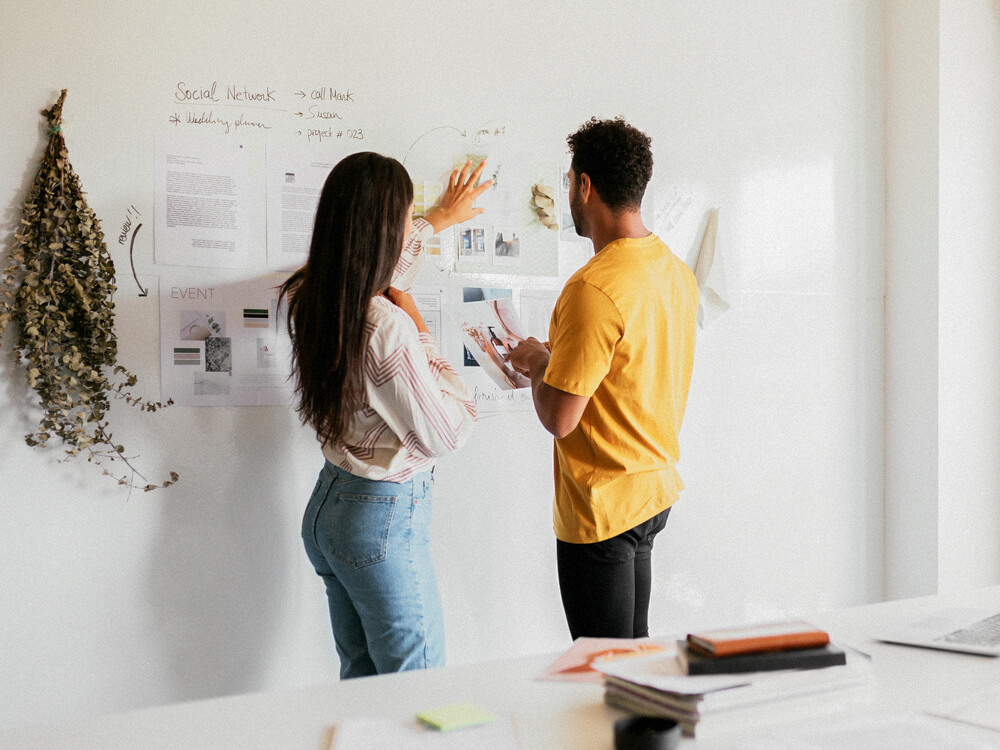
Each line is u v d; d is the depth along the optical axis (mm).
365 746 838
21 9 1908
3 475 1897
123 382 1995
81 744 861
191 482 2072
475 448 2404
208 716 937
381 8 2273
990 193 3041
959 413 2969
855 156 3006
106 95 1981
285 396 2168
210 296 2084
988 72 3027
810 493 2930
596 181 1825
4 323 1834
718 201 2732
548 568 2508
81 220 1876
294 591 2188
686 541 2699
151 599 2039
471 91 2383
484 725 895
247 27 2121
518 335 1901
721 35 2744
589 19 2543
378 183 1707
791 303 2883
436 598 1860
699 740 860
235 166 2105
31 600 1930
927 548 2957
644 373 1758
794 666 940
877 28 3043
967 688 1009
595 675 1057
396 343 1705
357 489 1765
